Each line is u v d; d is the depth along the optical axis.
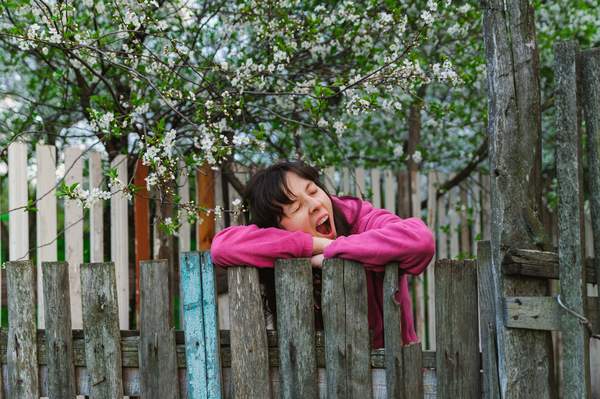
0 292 3.18
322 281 2.15
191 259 2.26
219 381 2.23
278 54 3.32
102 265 2.37
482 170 4.85
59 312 2.42
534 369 2.00
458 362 2.08
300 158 3.81
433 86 5.06
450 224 4.57
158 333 2.30
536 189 2.03
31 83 4.24
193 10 3.74
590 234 4.38
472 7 4.01
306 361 2.16
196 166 3.35
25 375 2.46
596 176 1.94
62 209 4.76
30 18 3.62
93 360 2.37
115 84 3.80
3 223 4.50
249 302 2.20
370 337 2.15
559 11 4.63
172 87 3.35
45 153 3.22
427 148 5.11
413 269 2.11
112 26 3.88
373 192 4.20
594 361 3.70
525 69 2.04
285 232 2.19
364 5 3.80
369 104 3.13
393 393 2.10
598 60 1.95
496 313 2.03
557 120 1.97
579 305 1.92
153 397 2.30
